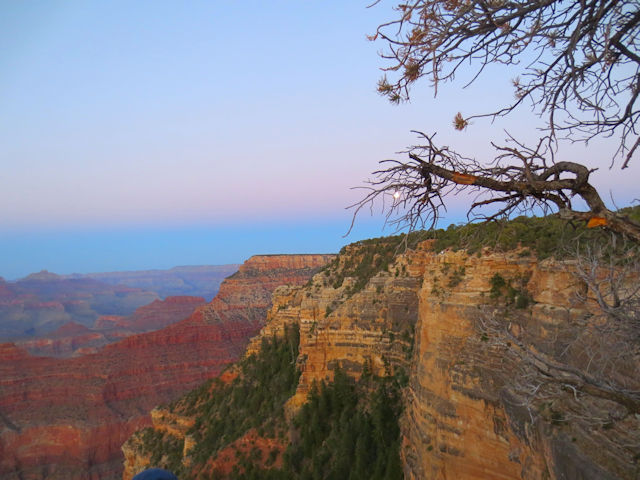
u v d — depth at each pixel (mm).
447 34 7207
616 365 13320
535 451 17062
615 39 7062
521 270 25719
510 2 7098
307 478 43844
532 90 8070
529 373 11070
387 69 7750
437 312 28922
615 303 9664
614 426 14156
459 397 25844
